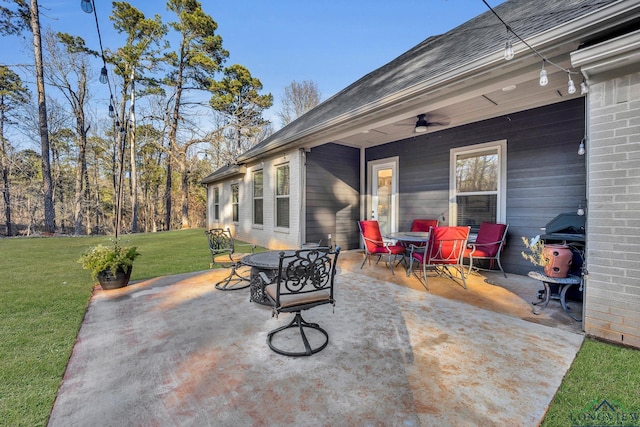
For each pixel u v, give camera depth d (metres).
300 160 6.22
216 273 4.85
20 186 16.94
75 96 17.11
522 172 4.42
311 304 2.30
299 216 6.26
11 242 9.48
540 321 2.72
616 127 2.18
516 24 3.24
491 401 1.64
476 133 4.98
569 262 2.82
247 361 2.09
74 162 19.50
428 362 2.04
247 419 1.52
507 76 2.92
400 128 5.43
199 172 20.16
